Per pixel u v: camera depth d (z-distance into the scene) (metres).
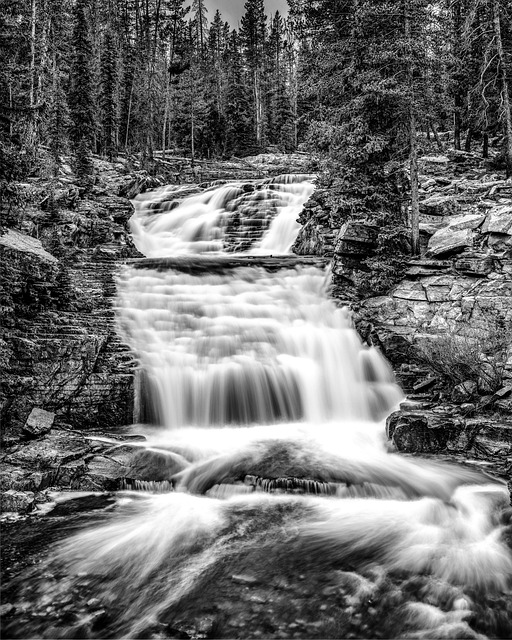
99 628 5.69
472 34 27.05
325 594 6.29
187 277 17.70
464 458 10.72
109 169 36.41
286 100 62.91
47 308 14.53
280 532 7.88
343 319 16.47
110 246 21.77
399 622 5.77
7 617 5.86
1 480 8.98
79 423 12.32
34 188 22.23
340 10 20.89
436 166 32.81
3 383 11.20
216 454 10.73
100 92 45.94
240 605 6.09
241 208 27.98
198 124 57.12
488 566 6.95
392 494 9.09
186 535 7.76
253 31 86.81
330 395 14.27
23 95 26.12
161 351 14.01
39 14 34.31
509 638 5.54
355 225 18.22
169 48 70.12
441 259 17.38
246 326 15.39
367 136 18.81
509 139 26.17
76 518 8.30
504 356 12.88
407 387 14.51
